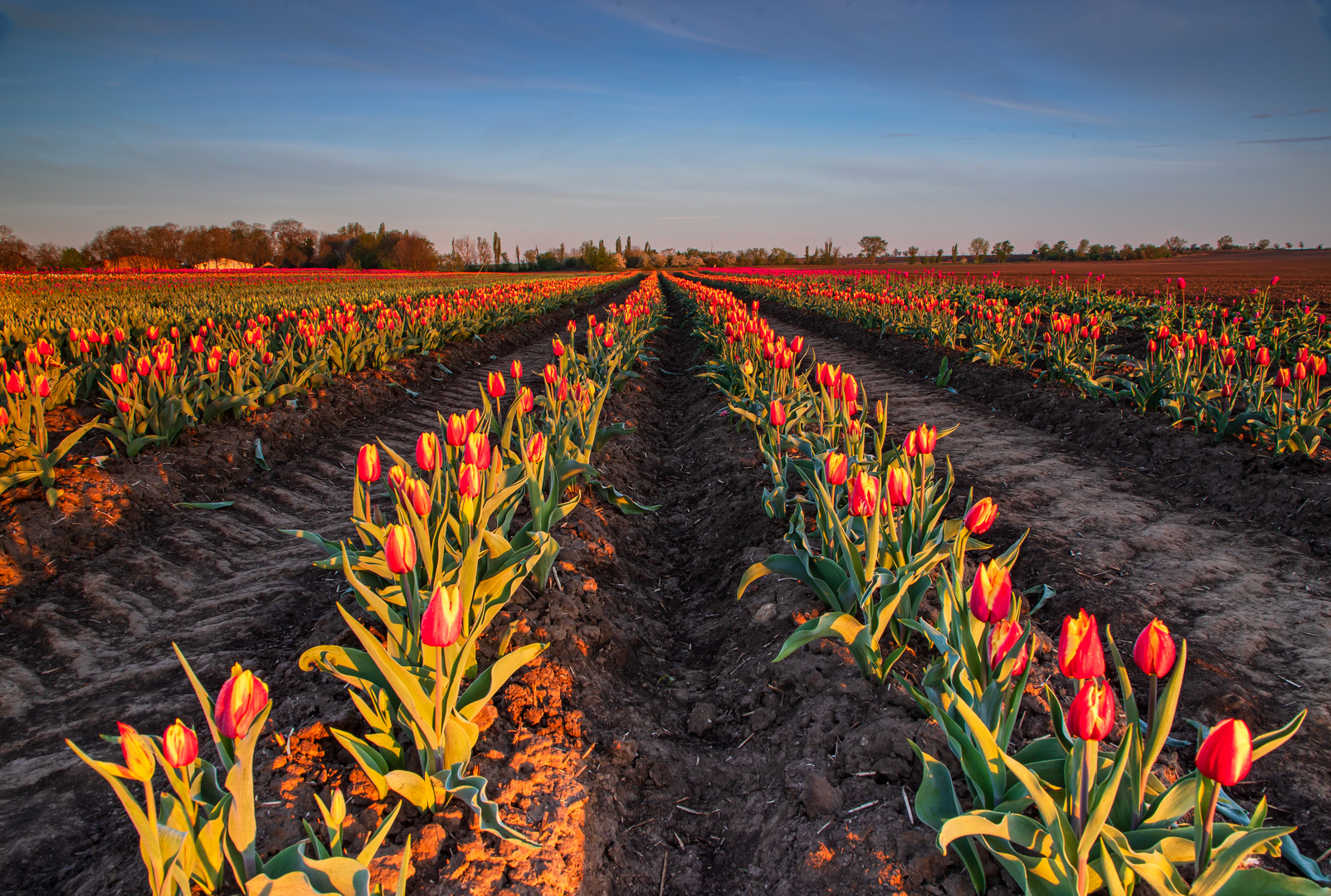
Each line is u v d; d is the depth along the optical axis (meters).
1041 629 4.15
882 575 3.05
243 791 1.95
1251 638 3.92
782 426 5.77
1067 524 5.58
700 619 4.61
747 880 2.53
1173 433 7.07
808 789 2.70
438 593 2.15
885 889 2.24
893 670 3.26
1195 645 3.87
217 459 6.70
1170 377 7.97
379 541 3.26
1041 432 8.55
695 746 3.31
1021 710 2.96
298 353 9.99
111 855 2.57
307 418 8.41
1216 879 1.68
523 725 3.11
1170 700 1.81
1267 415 6.39
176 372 7.83
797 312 26.20
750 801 2.89
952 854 2.32
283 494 6.63
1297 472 5.66
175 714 3.50
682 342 20.94
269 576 4.99
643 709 3.48
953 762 2.67
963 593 2.52
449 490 3.51
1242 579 4.61
